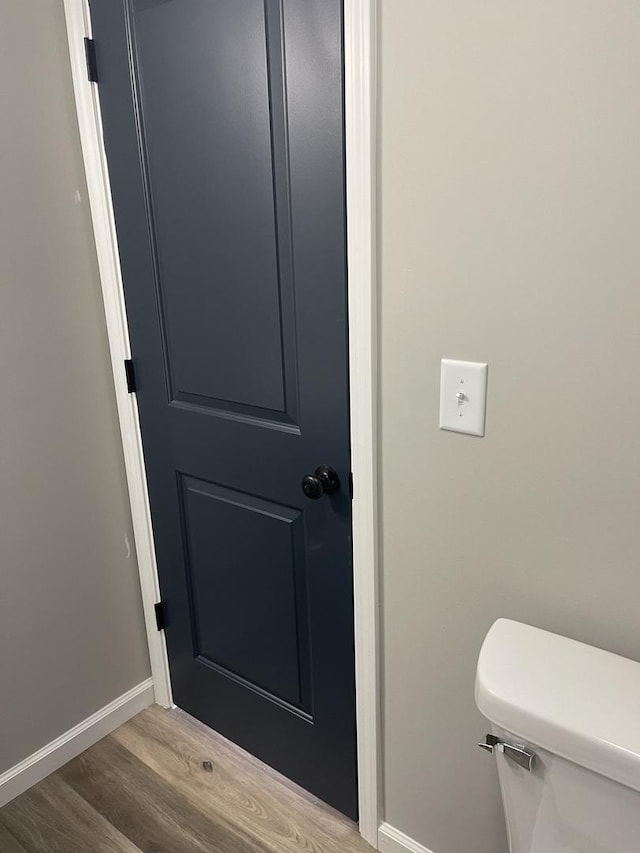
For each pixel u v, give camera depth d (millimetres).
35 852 1533
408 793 1440
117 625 1876
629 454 947
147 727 1910
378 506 1267
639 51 804
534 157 917
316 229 1197
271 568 1547
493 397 1057
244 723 1777
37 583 1662
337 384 1264
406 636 1316
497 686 940
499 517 1111
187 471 1648
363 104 1041
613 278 897
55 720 1766
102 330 1681
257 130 1219
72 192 1556
